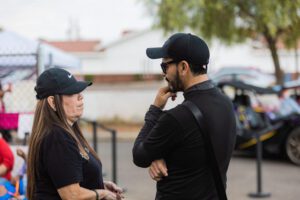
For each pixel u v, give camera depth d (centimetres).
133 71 4388
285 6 1570
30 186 317
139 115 2217
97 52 4406
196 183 296
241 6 1658
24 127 655
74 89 323
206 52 303
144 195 869
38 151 309
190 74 302
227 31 1725
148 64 4366
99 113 2214
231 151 312
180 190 297
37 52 684
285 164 1172
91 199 313
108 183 361
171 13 1702
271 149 1173
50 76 321
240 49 3766
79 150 314
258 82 2303
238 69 2400
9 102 754
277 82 1767
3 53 686
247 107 1228
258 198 838
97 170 328
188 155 294
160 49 307
